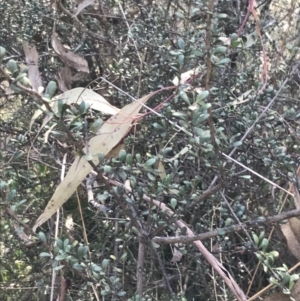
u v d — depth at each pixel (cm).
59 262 73
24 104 115
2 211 72
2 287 108
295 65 108
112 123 75
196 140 58
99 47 128
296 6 154
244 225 68
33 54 94
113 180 76
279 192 105
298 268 99
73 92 81
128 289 92
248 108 88
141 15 129
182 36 105
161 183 68
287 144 99
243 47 79
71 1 124
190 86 74
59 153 109
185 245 85
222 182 67
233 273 104
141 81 109
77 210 116
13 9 122
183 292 90
